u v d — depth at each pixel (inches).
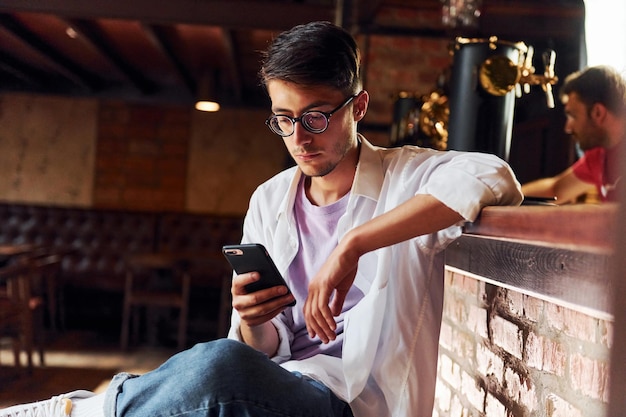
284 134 57.7
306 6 193.2
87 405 54.3
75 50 272.4
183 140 362.9
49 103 359.9
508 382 57.1
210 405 48.0
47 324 304.7
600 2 130.8
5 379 204.8
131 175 361.1
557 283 40.4
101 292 317.1
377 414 60.2
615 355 16.9
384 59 212.5
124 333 266.4
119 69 281.9
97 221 322.3
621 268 17.0
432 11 207.0
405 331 60.3
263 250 55.7
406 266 60.6
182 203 362.3
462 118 102.3
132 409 50.4
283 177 68.4
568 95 100.3
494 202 53.2
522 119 156.2
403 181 60.9
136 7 189.8
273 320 65.1
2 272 196.4
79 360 240.1
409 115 150.5
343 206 62.6
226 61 283.6
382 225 52.6
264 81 58.3
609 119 95.4
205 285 304.7
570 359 44.4
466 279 71.6
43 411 55.5
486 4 181.9
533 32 179.8
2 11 188.9
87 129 360.5
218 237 328.2
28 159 358.9
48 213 322.0
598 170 99.0
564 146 148.2
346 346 59.2
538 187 106.7
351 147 59.6
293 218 64.7
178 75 288.7
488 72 99.7
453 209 52.0
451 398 77.6
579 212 35.8
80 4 188.7
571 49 160.4
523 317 53.6
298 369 58.3
